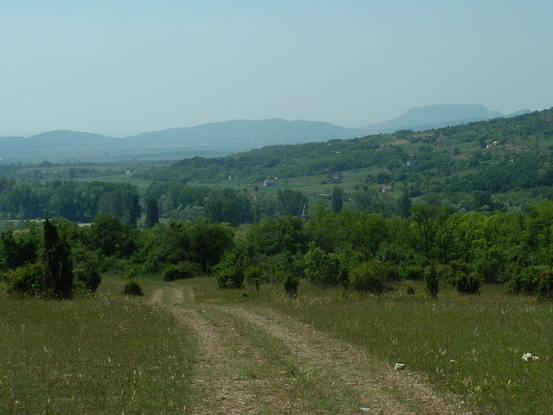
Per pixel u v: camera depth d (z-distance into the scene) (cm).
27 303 2152
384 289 2934
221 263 5209
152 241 6731
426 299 2533
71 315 1853
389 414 888
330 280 3500
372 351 1333
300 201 14200
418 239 5441
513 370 1125
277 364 1231
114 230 6912
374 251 5631
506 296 2680
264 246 6544
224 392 1005
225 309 2331
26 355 1214
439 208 5500
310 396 981
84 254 5994
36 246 4831
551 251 4159
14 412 835
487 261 3822
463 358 1239
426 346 1363
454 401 949
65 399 918
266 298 2755
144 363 1214
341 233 6656
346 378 1107
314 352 1359
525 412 887
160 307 2366
